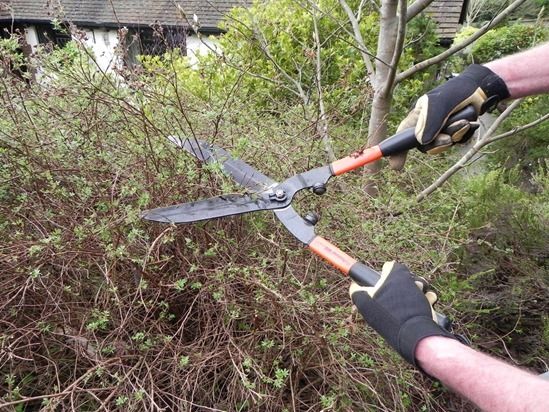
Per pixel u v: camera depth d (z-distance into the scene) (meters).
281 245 1.75
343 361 1.58
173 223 1.42
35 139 1.90
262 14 4.26
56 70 1.91
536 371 2.27
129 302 1.64
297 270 1.86
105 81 1.92
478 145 2.55
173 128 1.78
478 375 0.82
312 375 1.80
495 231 2.65
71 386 1.42
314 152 2.16
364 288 1.04
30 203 1.79
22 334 1.62
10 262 1.64
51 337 1.68
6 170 1.82
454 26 9.35
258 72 3.77
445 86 1.23
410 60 4.72
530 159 5.50
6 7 2.58
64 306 1.70
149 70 1.96
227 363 1.71
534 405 0.74
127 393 1.51
